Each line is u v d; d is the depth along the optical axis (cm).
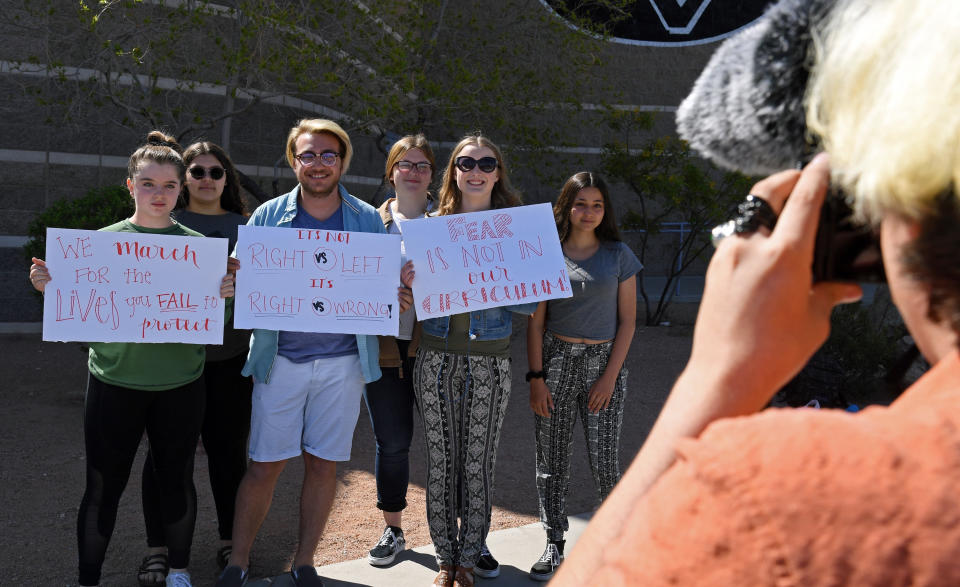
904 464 46
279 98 1153
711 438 53
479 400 367
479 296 364
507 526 466
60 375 790
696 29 1634
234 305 350
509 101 1095
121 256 337
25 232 1013
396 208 433
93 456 333
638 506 56
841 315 707
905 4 53
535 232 373
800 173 62
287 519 465
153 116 862
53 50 976
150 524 372
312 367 352
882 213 53
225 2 961
